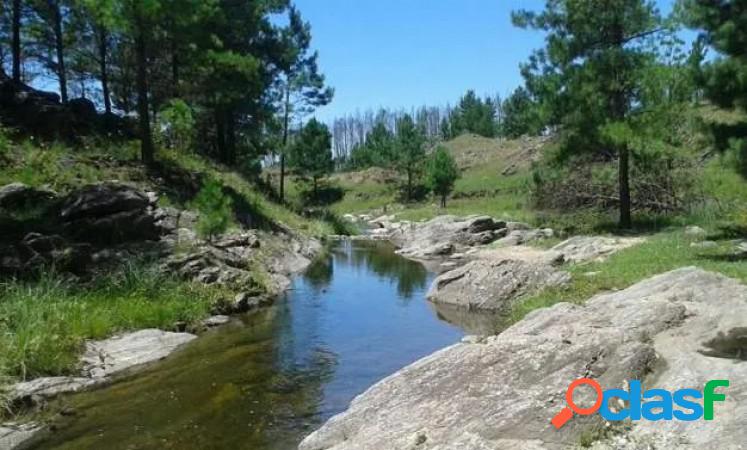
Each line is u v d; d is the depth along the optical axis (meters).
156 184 20.66
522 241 27.14
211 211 16.59
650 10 24.00
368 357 10.74
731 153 14.55
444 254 26.91
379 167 89.38
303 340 11.85
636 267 14.65
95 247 14.31
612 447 5.37
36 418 7.72
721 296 9.09
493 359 7.05
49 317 10.24
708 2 15.80
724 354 6.79
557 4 25.48
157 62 30.05
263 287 16.27
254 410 8.16
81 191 15.13
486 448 5.54
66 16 26.91
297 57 37.94
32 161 17.58
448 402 6.57
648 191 28.88
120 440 7.16
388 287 18.55
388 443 6.09
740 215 21.41
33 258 12.49
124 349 10.45
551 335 7.48
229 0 30.89
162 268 14.19
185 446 7.04
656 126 23.22
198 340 11.74
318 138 66.50
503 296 15.01
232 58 26.38
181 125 22.72
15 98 20.80
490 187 67.62
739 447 4.91
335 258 26.36
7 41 26.98
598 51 25.06
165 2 19.95
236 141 37.84
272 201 32.34
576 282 13.99
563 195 31.80
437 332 12.62
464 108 124.31
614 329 7.44
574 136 25.19
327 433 6.96
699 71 15.99
